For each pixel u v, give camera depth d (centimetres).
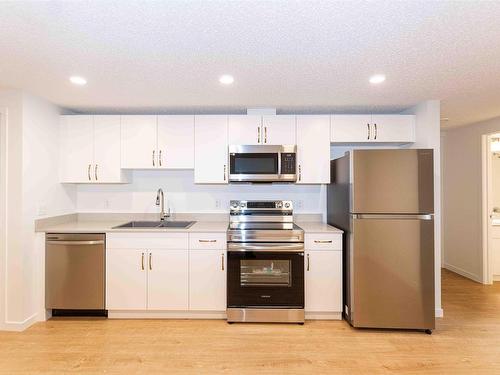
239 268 283
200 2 142
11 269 268
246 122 316
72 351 234
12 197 268
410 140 315
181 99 292
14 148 267
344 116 317
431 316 265
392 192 267
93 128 317
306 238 289
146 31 168
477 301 341
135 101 299
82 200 355
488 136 403
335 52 195
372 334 264
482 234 405
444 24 162
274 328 274
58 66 215
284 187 358
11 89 265
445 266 482
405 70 224
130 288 288
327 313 292
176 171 358
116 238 288
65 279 286
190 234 290
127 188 357
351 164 270
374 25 163
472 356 230
